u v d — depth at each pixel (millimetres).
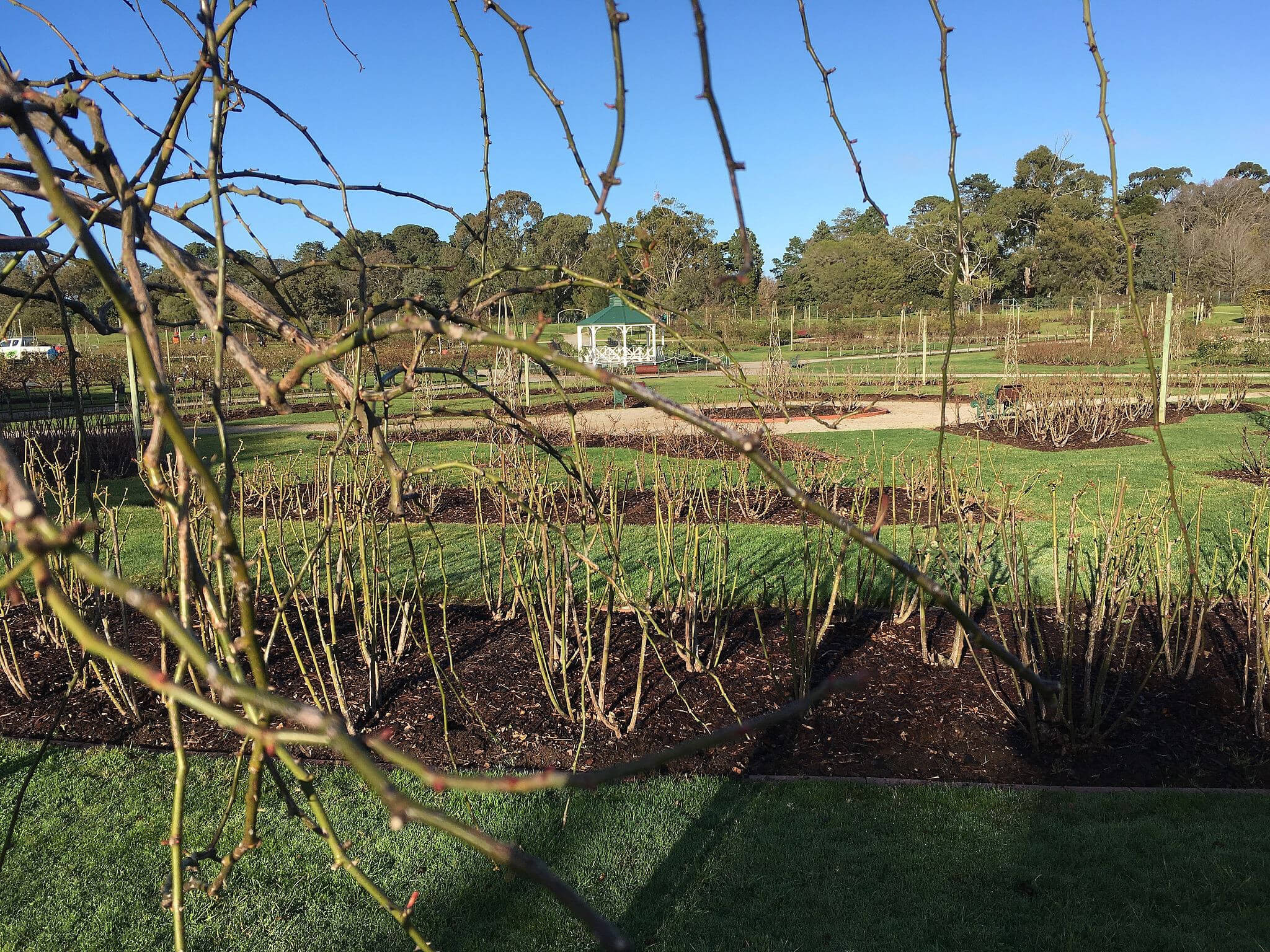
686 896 2979
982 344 41062
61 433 11711
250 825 1142
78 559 634
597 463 10734
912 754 3871
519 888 3045
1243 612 5234
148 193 1162
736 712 4203
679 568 6090
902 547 6438
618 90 973
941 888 2990
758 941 2752
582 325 25922
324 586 5859
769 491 8570
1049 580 5762
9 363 22406
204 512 4281
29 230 1580
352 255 1952
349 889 3035
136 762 3811
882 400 19156
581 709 4039
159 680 646
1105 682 4137
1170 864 3074
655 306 1973
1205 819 3346
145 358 858
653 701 4312
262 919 2896
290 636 3938
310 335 1550
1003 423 14109
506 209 37875
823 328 46594
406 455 11305
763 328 44188
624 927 2836
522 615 5359
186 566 1005
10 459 663
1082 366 22625
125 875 3094
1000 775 3721
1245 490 8484
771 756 3875
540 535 5031
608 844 3264
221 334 1141
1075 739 3863
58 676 4602
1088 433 13133
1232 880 2971
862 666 4637
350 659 4758
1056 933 2760
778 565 6281
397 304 1495
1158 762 3779
